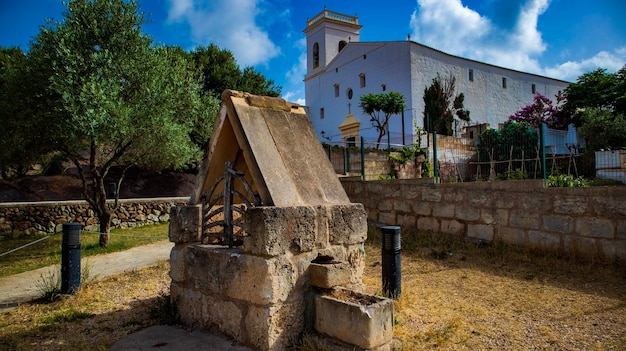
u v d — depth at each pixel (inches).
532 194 308.7
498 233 331.0
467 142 718.5
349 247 173.3
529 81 1593.3
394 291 207.9
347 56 1434.5
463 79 1350.9
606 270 253.6
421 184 394.3
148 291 242.5
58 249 407.5
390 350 138.9
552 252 294.8
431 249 334.6
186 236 183.6
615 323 175.8
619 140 641.6
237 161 201.5
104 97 350.6
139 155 452.8
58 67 348.2
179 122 459.8
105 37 389.1
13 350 159.5
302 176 168.7
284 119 184.2
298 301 148.9
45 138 371.6
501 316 186.9
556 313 189.5
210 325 165.5
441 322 179.6
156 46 441.1
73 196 622.5
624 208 260.2
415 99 1204.5
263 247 140.7
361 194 457.4
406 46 1220.5
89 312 205.0
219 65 929.5
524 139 497.7
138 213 576.7
